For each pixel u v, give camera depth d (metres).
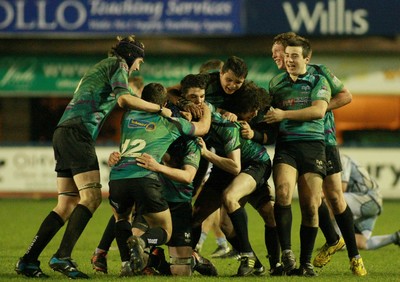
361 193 39.06
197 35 70.62
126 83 28.02
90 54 74.06
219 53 73.31
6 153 69.62
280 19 69.56
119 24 70.19
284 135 29.73
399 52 73.56
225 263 34.84
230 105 30.45
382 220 55.03
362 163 69.62
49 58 74.12
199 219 30.55
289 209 29.27
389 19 69.81
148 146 27.81
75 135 28.25
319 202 29.53
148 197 27.38
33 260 28.69
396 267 33.66
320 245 41.81
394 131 77.12
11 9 70.00
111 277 28.56
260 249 39.94
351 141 77.56
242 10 69.62
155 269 29.53
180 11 69.88
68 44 73.38
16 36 70.50
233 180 29.59
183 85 29.27
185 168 28.36
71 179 28.92
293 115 29.11
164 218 27.81
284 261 29.25
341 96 30.66
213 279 27.86
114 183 27.80
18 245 40.78
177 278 28.02
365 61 74.31
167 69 73.81
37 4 70.00
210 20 69.88
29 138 75.88
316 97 29.45
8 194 69.62
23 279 27.84
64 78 74.25
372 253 38.72
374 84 74.56
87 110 28.34
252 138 29.77
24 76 74.19
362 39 72.62
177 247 29.23
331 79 30.38
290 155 29.53
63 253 27.83
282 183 29.17
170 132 28.12
